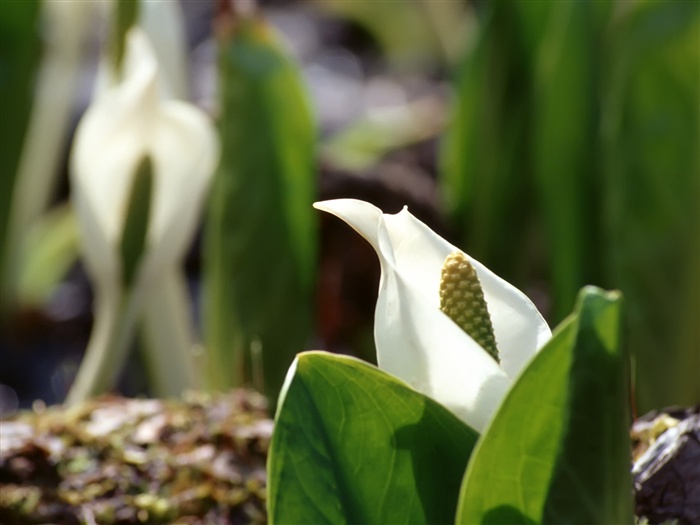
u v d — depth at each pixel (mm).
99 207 1084
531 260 1303
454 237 1253
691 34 1104
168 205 1090
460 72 1233
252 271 1114
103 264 1083
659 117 1117
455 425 623
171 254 1094
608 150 1129
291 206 1117
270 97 1113
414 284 683
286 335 1111
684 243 1114
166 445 915
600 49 1158
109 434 915
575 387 552
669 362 1119
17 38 1343
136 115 1080
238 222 1115
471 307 663
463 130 1237
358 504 632
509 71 1209
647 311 1118
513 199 1218
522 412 570
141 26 1150
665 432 807
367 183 1356
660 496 783
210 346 1126
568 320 554
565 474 570
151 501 887
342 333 1345
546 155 1147
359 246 1335
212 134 1095
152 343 1160
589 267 1146
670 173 1114
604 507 578
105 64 1144
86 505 884
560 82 1135
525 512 588
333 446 626
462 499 588
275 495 623
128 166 1086
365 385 621
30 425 927
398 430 626
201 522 887
